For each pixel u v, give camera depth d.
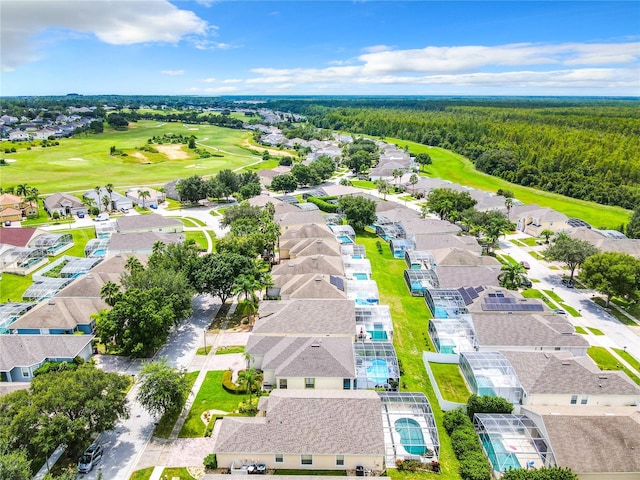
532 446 44.75
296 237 106.19
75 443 42.72
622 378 53.81
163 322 60.84
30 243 103.25
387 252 111.25
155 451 46.12
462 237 112.81
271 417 45.66
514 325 65.44
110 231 118.75
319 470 43.94
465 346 64.62
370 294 81.31
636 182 170.50
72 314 69.94
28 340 60.03
